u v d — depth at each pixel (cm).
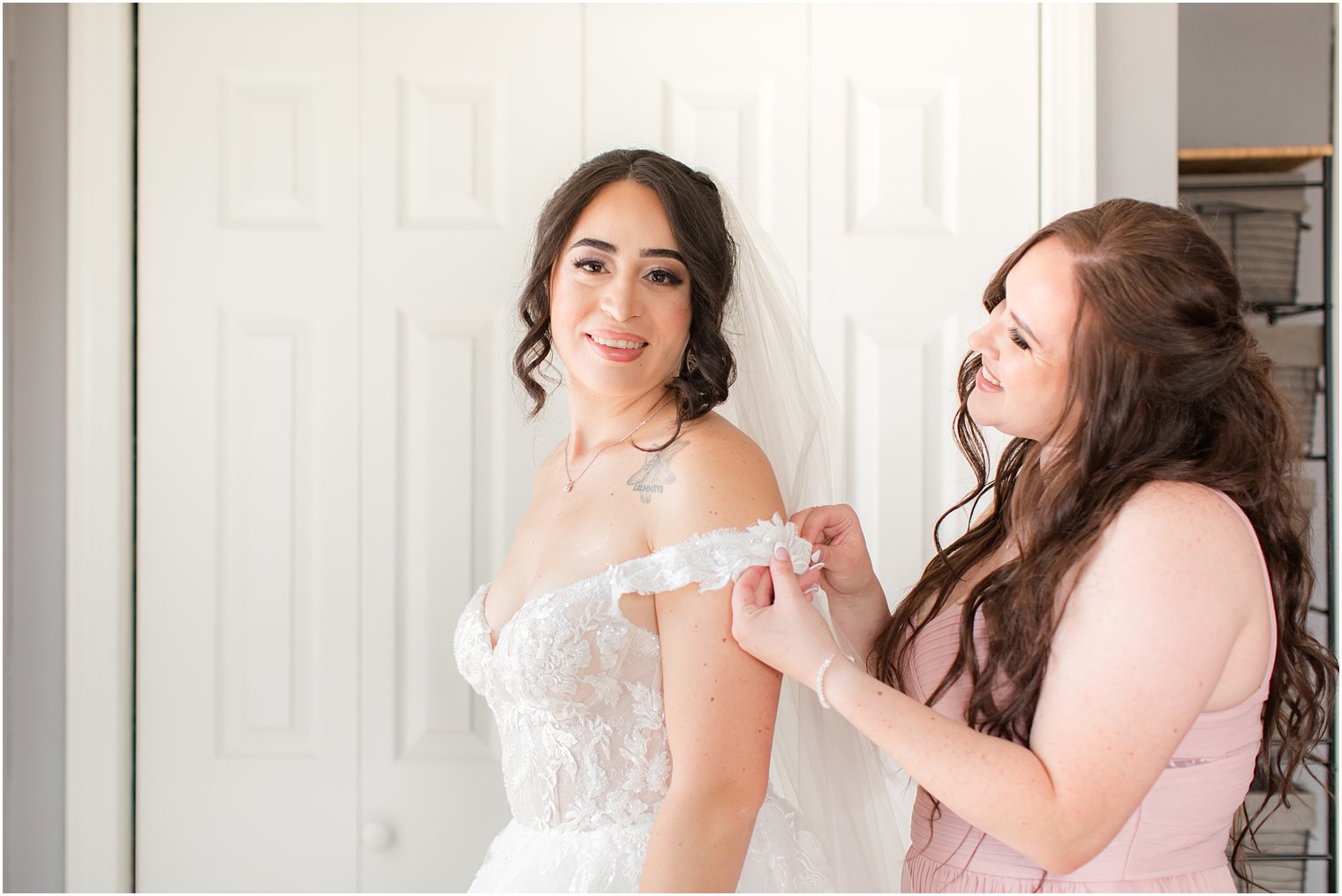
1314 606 189
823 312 174
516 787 114
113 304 175
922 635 113
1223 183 193
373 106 178
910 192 173
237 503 179
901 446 173
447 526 177
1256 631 91
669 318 112
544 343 125
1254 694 94
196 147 179
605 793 107
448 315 177
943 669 109
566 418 173
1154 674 84
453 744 176
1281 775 113
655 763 108
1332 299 190
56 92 177
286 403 178
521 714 112
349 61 178
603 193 114
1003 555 114
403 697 177
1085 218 99
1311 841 192
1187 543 86
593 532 111
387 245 177
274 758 177
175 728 178
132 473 179
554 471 127
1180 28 214
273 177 179
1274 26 212
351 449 177
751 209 175
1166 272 91
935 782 89
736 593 101
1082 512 93
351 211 178
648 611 106
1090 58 166
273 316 179
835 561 125
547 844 109
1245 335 94
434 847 176
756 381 127
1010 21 172
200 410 178
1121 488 91
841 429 173
